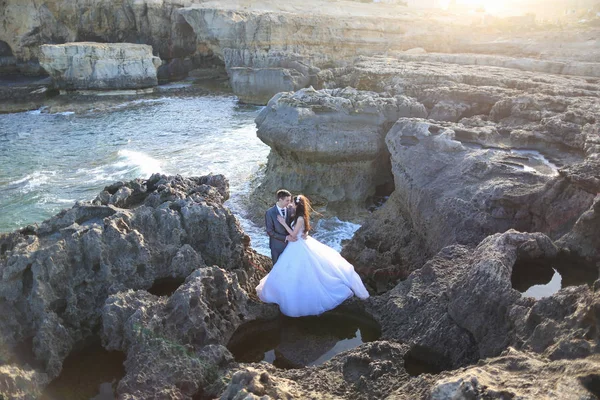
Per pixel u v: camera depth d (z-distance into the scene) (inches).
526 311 163.8
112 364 190.7
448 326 183.2
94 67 1157.7
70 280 205.0
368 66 842.2
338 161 453.7
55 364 184.5
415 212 338.3
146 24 1414.9
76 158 656.4
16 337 185.5
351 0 2070.6
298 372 169.9
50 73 1160.2
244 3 1579.7
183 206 247.1
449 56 1000.9
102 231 216.8
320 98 474.9
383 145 461.1
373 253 353.4
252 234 428.5
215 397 167.8
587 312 140.3
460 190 310.8
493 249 199.9
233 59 1268.5
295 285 222.7
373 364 169.0
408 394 143.4
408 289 222.4
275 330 217.9
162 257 229.8
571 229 246.1
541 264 205.3
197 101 1101.1
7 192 524.7
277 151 483.5
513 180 298.8
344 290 228.2
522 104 442.6
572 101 428.1
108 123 871.7
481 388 123.7
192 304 196.4
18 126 845.8
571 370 126.0
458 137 383.9
